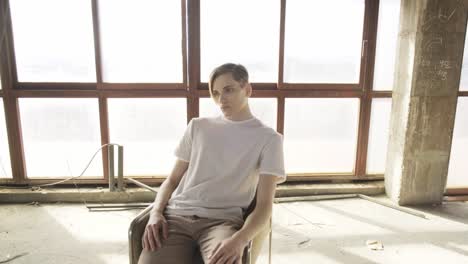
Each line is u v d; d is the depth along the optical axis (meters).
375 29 2.79
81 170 2.89
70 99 2.74
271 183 1.19
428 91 2.61
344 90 2.89
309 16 2.75
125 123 2.83
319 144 3.01
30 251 2.05
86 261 1.96
